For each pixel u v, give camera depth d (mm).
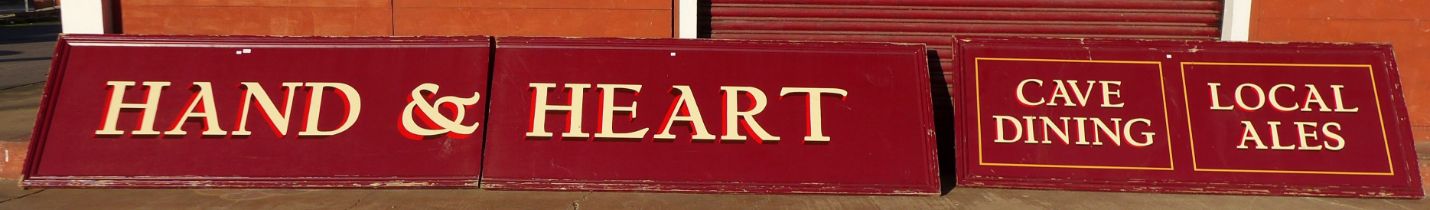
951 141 7480
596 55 6520
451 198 5938
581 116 6320
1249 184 6281
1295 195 6270
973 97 6500
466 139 6238
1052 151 6363
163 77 6395
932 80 7516
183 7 7250
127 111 6281
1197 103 6512
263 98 6344
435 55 6480
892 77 6523
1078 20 7523
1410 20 7414
